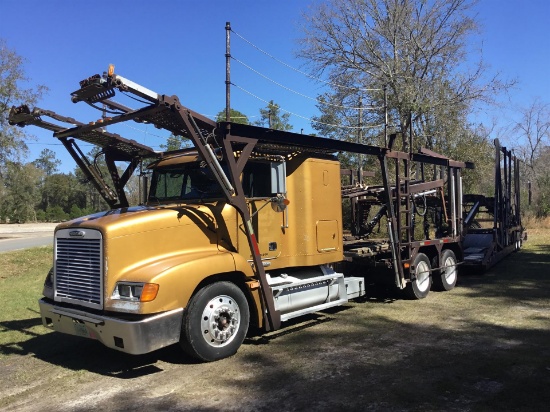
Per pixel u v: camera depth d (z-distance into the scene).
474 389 4.46
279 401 4.30
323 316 7.67
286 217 6.75
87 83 4.69
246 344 6.14
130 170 7.40
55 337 6.93
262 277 5.96
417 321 7.16
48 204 96.00
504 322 6.93
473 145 25.55
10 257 17.27
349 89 26.22
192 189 6.52
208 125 5.55
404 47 25.45
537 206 30.34
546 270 12.03
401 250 8.80
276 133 6.19
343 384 4.66
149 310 4.84
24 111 6.00
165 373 5.16
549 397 4.26
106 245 5.07
